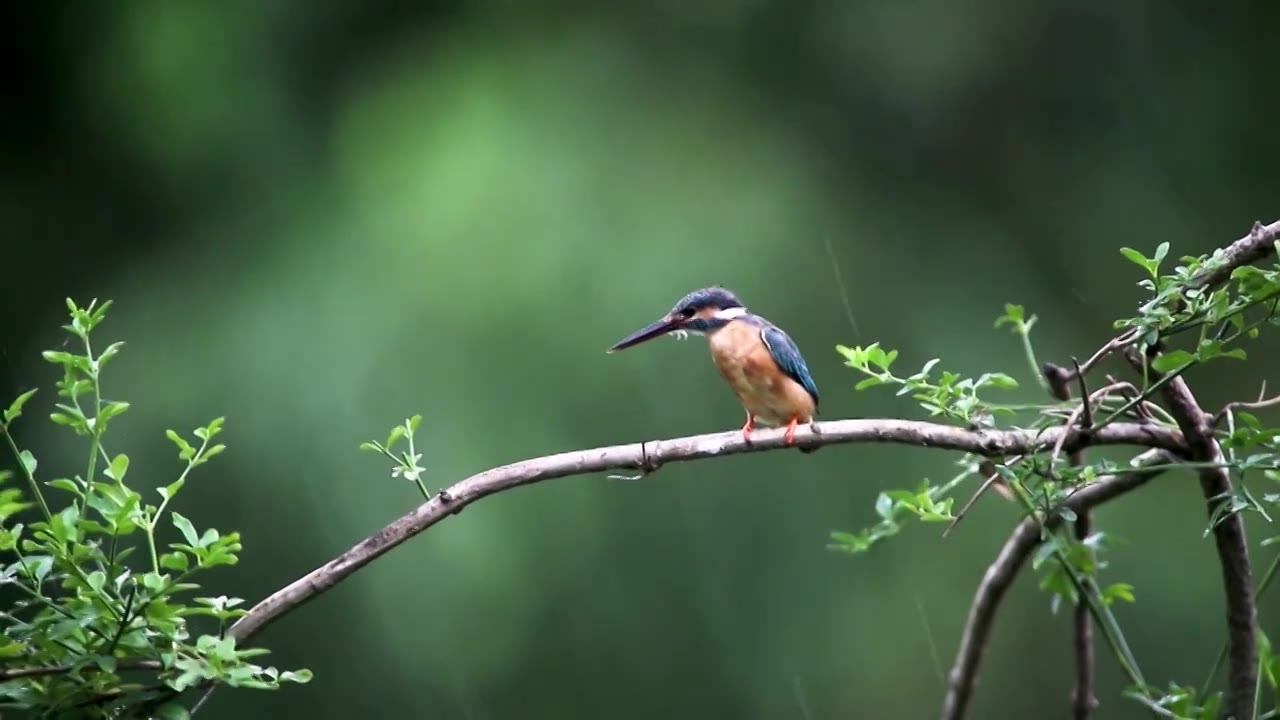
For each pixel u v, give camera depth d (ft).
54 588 17.54
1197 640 41.86
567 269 40.75
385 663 37.99
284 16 47.80
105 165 46.98
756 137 47.06
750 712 39.81
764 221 44.11
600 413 39.58
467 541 38.01
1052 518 18.15
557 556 38.96
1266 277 14.78
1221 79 50.34
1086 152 49.93
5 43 47.11
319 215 44.96
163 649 14.71
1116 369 46.44
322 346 39.58
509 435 38.78
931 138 49.47
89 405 38.78
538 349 39.68
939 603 40.88
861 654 40.37
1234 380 42.96
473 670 38.11
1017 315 18.31
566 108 45.70
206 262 44.19
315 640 38.09
